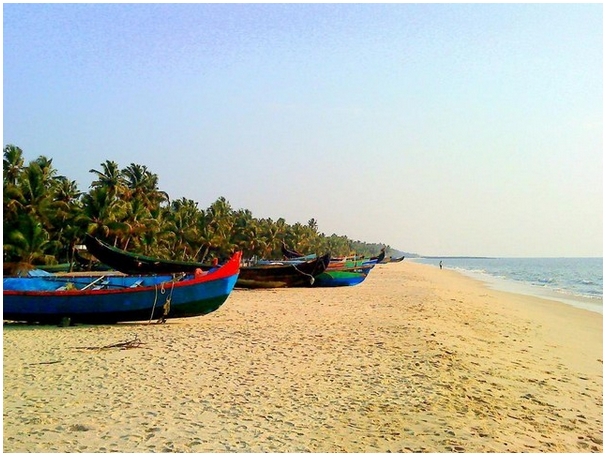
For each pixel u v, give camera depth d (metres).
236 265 20.56
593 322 30.11
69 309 18.78
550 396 11.54
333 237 177.00
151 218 61.94
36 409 9.09
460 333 19.44
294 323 19.88
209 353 14.02
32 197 49.84
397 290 41.88
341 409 9.55
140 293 19.12
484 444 8.12
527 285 69.00
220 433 8.18
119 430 8.16
